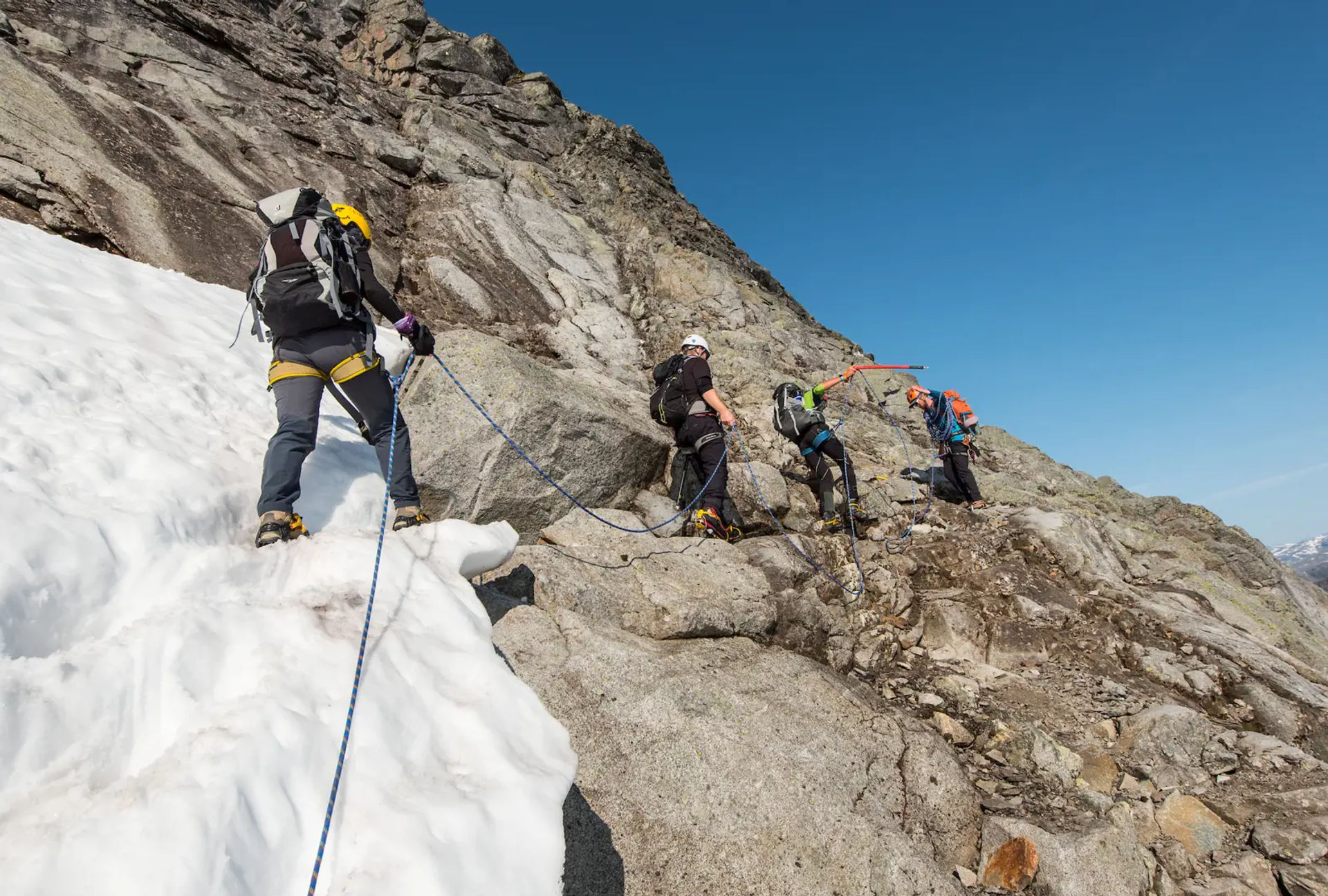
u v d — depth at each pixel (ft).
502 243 39.75
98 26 33.65
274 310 12.01
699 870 10.02
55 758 6.50
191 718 7.29
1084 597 22.13
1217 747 15.88
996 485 31.78
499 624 12.60
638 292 43.24
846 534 24.67
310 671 8.09
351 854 6.54
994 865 12.29
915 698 17.29
